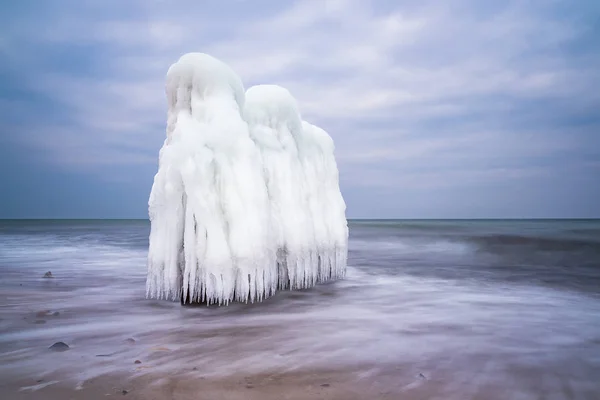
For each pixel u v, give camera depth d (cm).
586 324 559
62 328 520
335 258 866
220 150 639
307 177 821
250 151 652
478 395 331
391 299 719
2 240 2628
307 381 354
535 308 659
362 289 810
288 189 745
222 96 681
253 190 632
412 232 3628
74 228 5469
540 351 443
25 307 645
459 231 3641
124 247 2020
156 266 616
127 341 464
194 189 600
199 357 412
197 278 625
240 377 361
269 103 800
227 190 626
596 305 684
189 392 329
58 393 325
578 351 443
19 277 990
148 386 340
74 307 639
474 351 441
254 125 765
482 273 1084
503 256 1525
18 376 361
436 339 484
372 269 1167
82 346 447
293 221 735
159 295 688
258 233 623
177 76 698
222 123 654
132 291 784
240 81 741
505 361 410
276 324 544
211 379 355
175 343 459
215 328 521
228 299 623
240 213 619
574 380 364
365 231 3994
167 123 714
